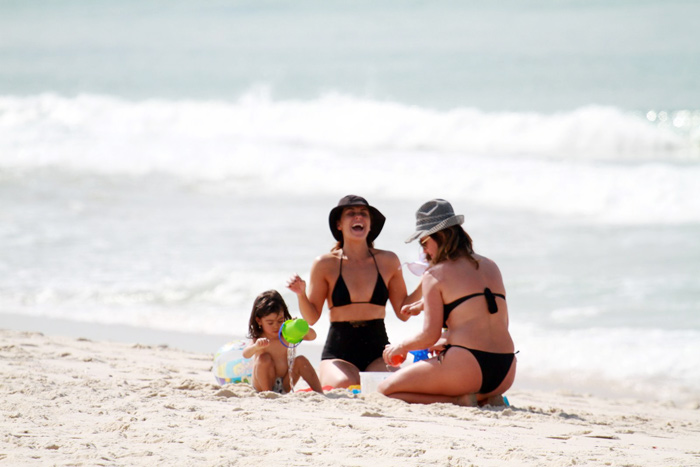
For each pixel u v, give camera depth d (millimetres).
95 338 34688
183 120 103688
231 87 129375
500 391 22141
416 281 42656
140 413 17656
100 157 81875
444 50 152625
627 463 15102
